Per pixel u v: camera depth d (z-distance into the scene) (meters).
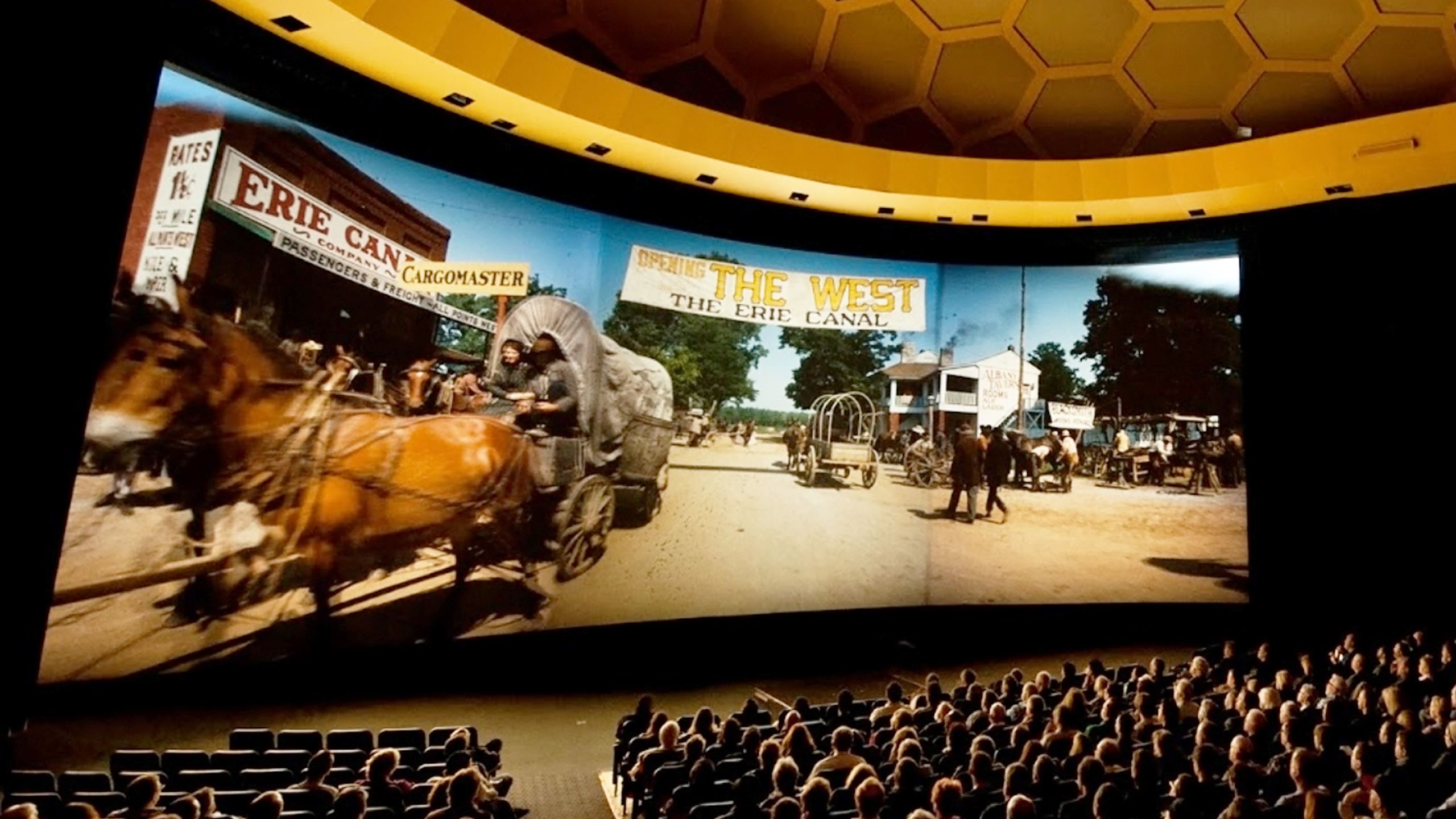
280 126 8.06
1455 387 10.60
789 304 12.29
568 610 10.13
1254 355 11.69
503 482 9.63
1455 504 10.46
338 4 7.09
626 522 10.77
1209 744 4.98
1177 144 11.88
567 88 8.76
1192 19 10.23
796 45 10.55
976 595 12.61
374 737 7.72
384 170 8.91
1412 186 10.32
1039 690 7.75
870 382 12.67
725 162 9.97
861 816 3.81
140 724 6.99
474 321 9.56
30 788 4.70
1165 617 12.23
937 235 12.52
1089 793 4.50
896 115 11.62
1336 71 10.44
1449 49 9.73
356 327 8.55
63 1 5.95
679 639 11.02
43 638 5.82
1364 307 11.16
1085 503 12.74
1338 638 10.77
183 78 7.44
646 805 5.14
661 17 9.76
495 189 9.89
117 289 6.82
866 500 12.46
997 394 13.18
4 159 5.67
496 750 6.54
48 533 5.85
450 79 8.20
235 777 5.06
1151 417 12.59
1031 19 10.45
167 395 7.09
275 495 7.80
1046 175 11.11
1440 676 7.44
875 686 10.84
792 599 11.84
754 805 4.31
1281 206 11.15
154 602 6.99
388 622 8.59
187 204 7.32
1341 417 11.13
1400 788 3.88
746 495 11.72
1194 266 12.59
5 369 5.68
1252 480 11.59
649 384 11.08
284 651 7.82
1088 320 13.01
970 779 5.02
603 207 10.84
